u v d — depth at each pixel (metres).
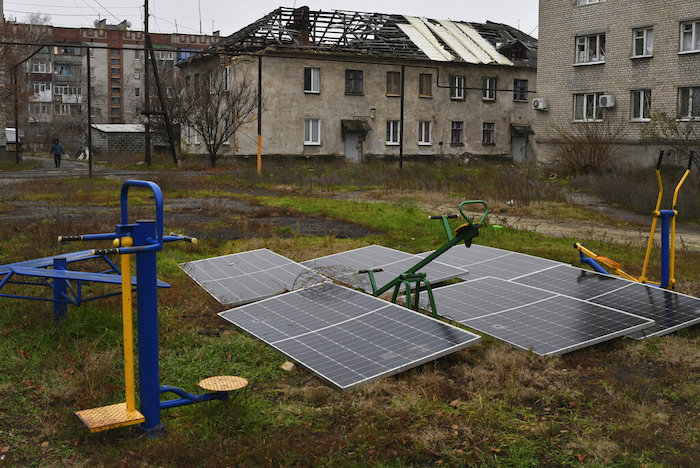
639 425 4.37
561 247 11.36
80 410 4.48
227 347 5.85
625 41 29.67
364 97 40.44
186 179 24.88
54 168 34.91
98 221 13.16
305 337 5.83
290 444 4.07
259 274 8.45
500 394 4.96
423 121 42.44
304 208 16.69
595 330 5.97
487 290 7.34
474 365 5.63
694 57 27.36
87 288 7.59
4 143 39.84
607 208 17.98
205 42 94.69
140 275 4.01
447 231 6.32
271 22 39.72
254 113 37.62
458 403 4.73
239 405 4.54
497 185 20.88
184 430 4.22
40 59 87.25
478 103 44.12
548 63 32.91
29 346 5.62
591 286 7.56
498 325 6.26
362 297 6.64
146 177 26.94
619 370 5.48
